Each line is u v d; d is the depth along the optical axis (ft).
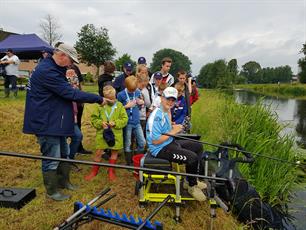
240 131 19.86
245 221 13.00
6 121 24.50
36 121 11.68
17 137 21.90
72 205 12.47
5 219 11.22
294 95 107.65
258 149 17.81
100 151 15.69
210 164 13.53
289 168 18.47
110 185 14.84
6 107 28.43
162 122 12.53
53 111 11.83
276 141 20.02
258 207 13.01
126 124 15.69
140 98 17.61
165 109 12.57
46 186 12.81
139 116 17.38
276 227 13.70
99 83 18.06
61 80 11.68
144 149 17.90
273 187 16.66
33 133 11.76
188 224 11.79
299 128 36.04
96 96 12.78
